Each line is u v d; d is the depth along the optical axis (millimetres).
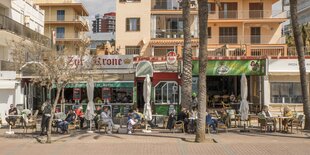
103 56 30672
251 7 59125
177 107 31000
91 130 22984
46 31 76625
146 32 54875
